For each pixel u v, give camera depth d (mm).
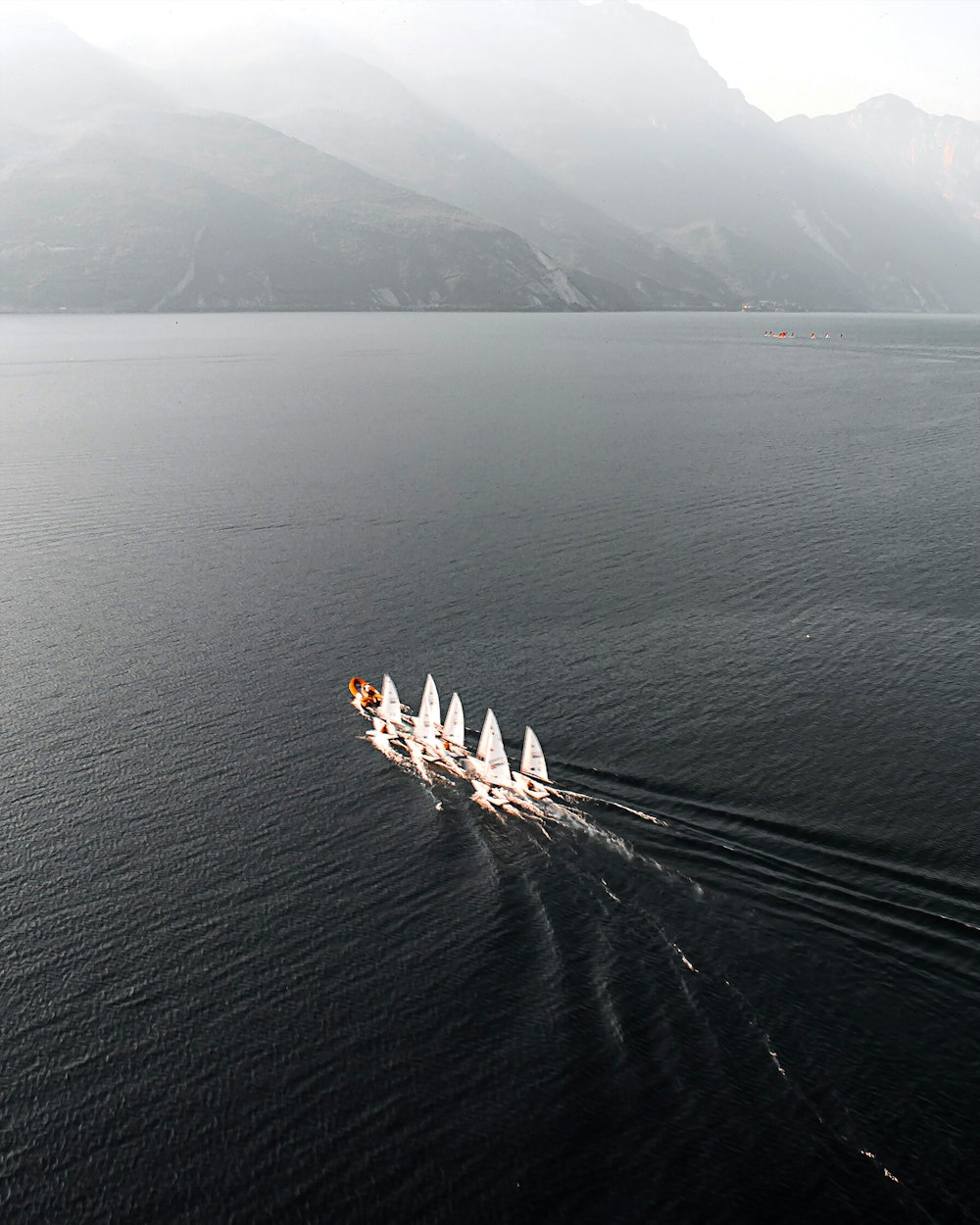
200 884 42344
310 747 52406
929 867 41094
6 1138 31719
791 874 40906
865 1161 30156
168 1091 33125
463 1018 35406
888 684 57969
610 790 47156
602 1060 33625
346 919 40156
